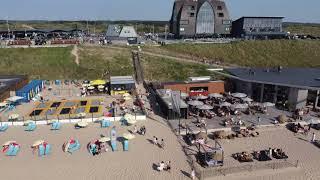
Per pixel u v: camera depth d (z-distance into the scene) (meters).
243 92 62.59
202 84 63.66
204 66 86.44
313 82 55.50
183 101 52.31
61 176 33.50
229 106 52.31
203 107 50.62
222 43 110.31
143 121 49.44
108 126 47.09
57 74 79.00
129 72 80.12
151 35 141.50
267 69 70.38
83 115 49.72
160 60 87.00
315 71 67.75
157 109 55.34
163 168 34.94
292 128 46.56
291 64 103.56
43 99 60.91
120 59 86.19
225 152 39.12
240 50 107.88
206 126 46.88
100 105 57.38
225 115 51.69
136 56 88.44
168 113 49.78
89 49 91.75
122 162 36.62
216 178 33.28
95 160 37.03
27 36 124.69
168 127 47.19
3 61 82.31
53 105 57.22
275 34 129.62
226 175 33.88
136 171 34.66
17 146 39.84
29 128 45.66
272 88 58.88
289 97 55.50
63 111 53.78
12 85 61.53
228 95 62.31
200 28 128.62
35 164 36.03
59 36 123.50
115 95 64.06
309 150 40.34
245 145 41.28
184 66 84.44
